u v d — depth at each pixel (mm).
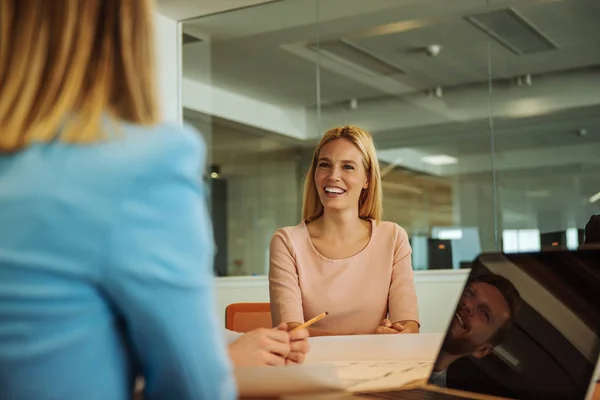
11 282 566
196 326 614
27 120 621
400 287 2143
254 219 7516
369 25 5699
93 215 578
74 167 595
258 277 5422
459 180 6102
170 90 5770
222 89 6215
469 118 5965
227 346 1135
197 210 641
